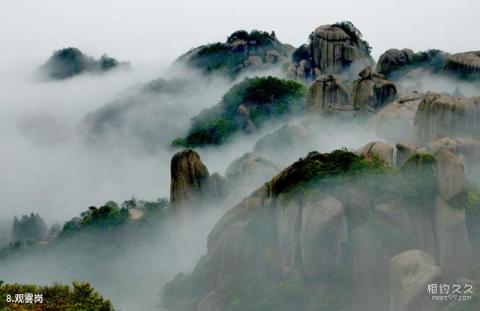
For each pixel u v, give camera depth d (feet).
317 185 171.32
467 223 158.40
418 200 161.99
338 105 318.45
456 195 153.38
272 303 164.35
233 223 188.34
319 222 162.81
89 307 131.64
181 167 250.37
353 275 161.68
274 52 647.15
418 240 159.84
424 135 226.99
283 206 176.04
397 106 264.11
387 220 163.12
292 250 169.89
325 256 162.91
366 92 309.22
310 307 162.61
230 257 178.91
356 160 177.78
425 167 163.63
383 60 450.30
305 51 516.32
